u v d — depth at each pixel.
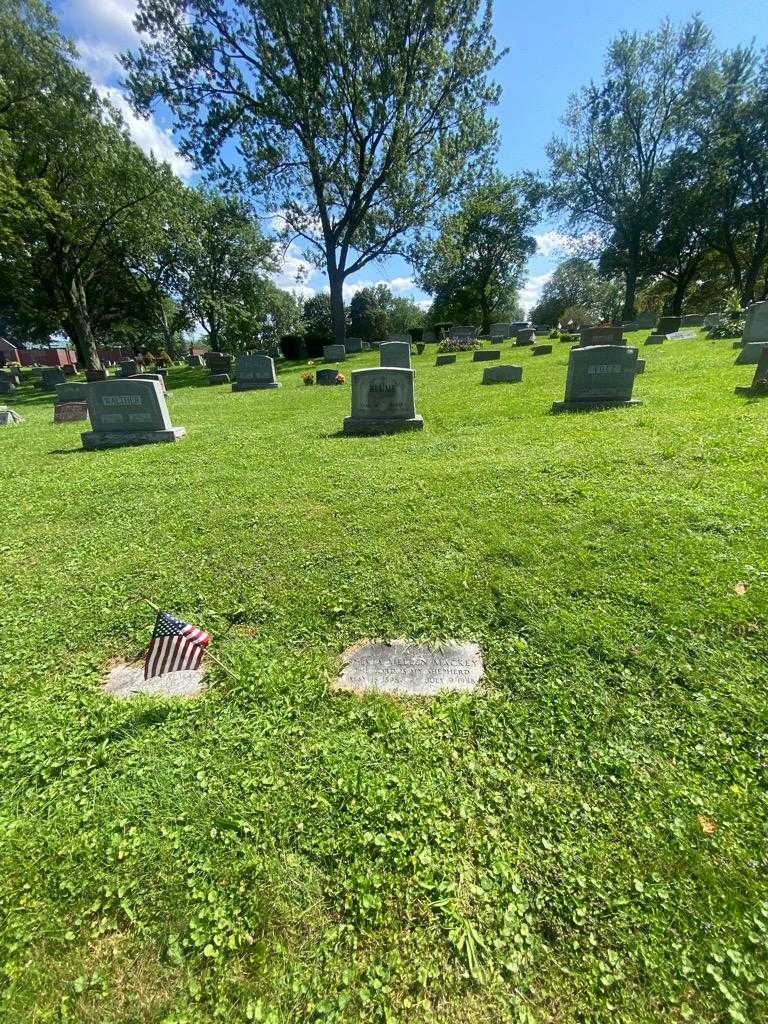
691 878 1.65
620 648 2.62
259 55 22.67
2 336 64.31
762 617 2.72
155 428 9.00
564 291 70.62
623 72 35.28
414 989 1.44
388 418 8.35
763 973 1.42
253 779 2.11
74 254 30.61
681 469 4.97
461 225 27.58
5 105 22.05
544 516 4.24
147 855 1.84
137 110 24.05
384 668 2.72
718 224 36.84
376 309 47.34
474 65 23.86
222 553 4.16
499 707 2.38
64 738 2.41
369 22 22.02
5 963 1.57
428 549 3.91
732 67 32.94
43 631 3.29
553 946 1.51
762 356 7.69
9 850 1.89
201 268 41.94
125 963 1.55
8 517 5.43
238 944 1.57
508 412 8.84
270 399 14.29
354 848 1.82
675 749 2.08
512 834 1.82
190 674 2.84
